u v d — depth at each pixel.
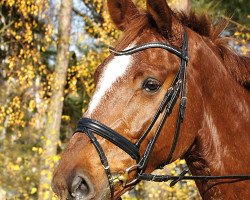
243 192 3.05
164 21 2.95
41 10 11.25
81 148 2.76
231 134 3.11
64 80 10.72
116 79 2.82
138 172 2.85
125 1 3.22
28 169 11.98
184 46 2.99
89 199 2.70
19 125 12.51
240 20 11.32
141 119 2.81
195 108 2.98
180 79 2.92
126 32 3.00
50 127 10.15
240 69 3.22
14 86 12.79
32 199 11.05
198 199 7.89
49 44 12.28
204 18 3.25
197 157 3.11
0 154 12.28
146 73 2.83
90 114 2.81
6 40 13.07
